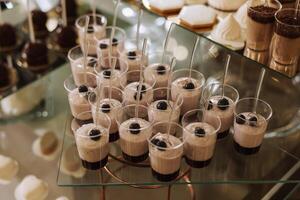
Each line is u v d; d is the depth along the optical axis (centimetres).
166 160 56
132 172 60
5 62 88
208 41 77
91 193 66
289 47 62
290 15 62
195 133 58
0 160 71
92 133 58
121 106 63
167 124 60
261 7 64
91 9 92
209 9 75
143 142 59
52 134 76
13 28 90
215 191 66
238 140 62
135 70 70
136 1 86
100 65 71
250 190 65
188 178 59
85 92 64
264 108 63
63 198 65
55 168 70
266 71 74
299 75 65
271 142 64
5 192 67
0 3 93
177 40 79
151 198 65
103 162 61
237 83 73
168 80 67
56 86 84
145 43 64
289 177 59
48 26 95
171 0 76
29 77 86
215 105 63
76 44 90
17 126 78
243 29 72
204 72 74
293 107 69
